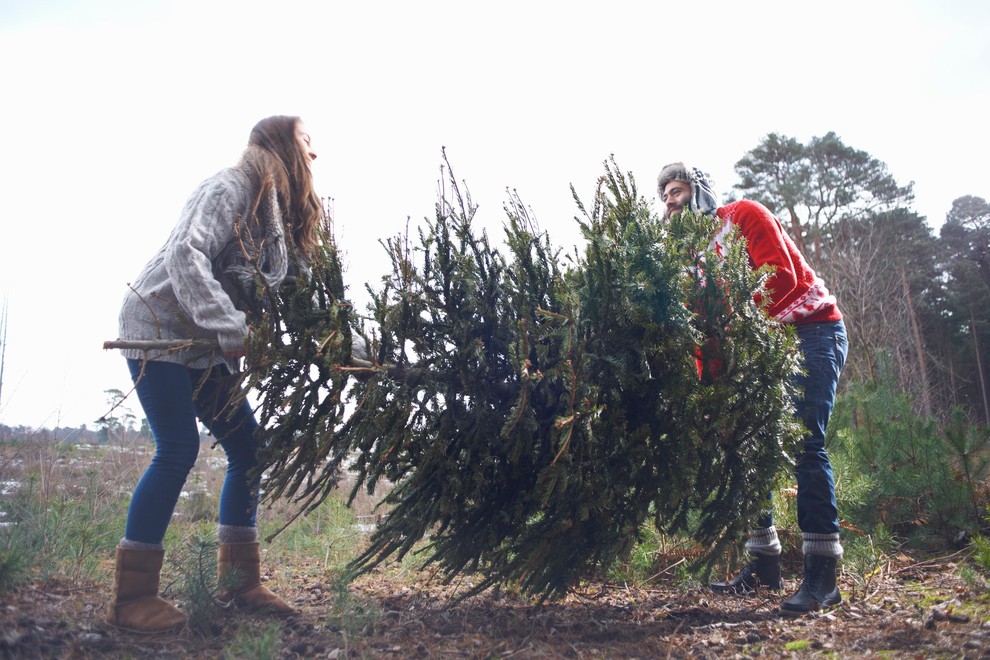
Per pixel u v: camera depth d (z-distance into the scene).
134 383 2.65
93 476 4.98
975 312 33.12
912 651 2.46
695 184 3.71
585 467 2.64
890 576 3.64
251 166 2.95
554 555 2.76
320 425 2.58
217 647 2.56
